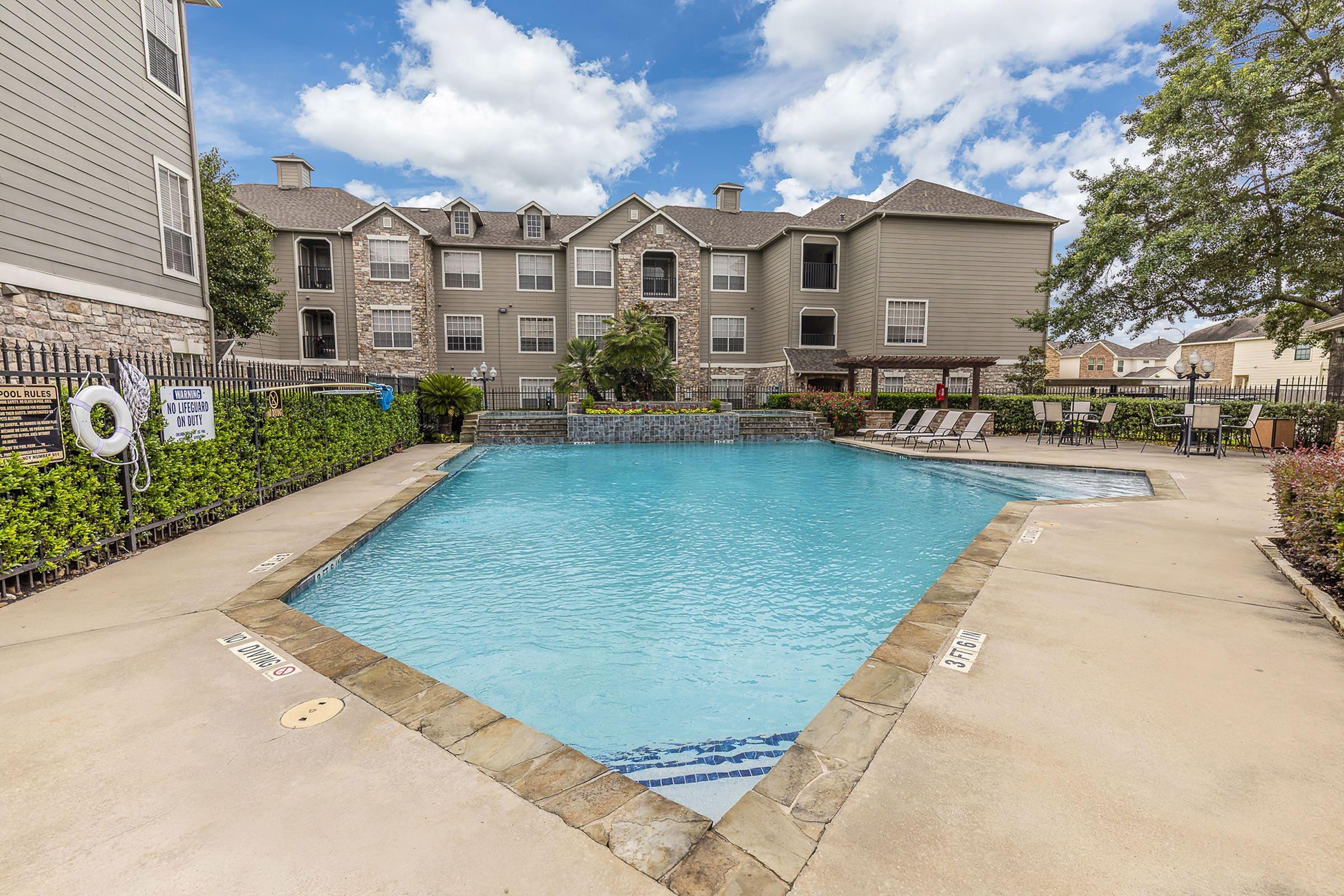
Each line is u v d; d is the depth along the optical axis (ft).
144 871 5.63
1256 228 44.37
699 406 62.69
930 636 11.00
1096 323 55.26
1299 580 13.51
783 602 15.99
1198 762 7.16
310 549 17.63
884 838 6.04
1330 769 6.98
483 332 84.79
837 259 80.33
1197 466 34.76
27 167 24.89
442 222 87.97
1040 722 8.12
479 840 6.07
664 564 19.21
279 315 75.77
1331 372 41.60
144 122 31.91
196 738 7.91
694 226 90.38
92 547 15.56
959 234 72.59
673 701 10.98
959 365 55.36
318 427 29.91
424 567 18.80
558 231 89.10
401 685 9.45
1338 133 41.29
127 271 30.63
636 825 6.32
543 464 42.14
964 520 25.09
